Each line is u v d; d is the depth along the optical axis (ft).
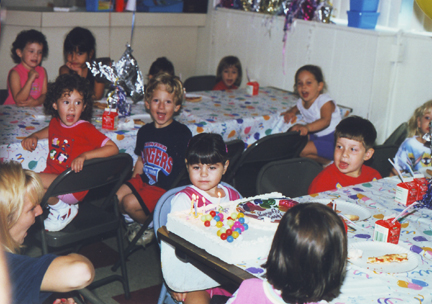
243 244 4.65
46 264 4.14
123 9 15.78
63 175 6.81
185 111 10.67
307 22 14.02
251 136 10.85
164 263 5.53
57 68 14.94
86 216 7.65
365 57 12.72
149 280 8.38
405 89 12.83
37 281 4.04
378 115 13.23
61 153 8.06
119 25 15.57
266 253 4.80
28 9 14.51
